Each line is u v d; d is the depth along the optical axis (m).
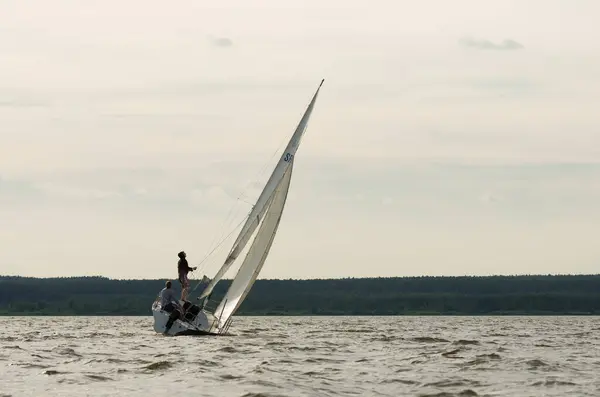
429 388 82.94
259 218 155.50
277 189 158.62
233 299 157.75
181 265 151.25
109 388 81.19
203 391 79.31
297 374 91.81
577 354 124.31
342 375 92.25
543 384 85.81
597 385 85.44
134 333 192.50
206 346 130.50
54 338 166.88
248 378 87.50
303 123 161.50
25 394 77.56
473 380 88.44
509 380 88.69
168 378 87.75
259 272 158.38
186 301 152.12
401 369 98.62
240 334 172.12
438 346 141.88
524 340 166.62
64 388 81.12
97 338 165.25
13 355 116.50
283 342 147.12
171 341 144.25
